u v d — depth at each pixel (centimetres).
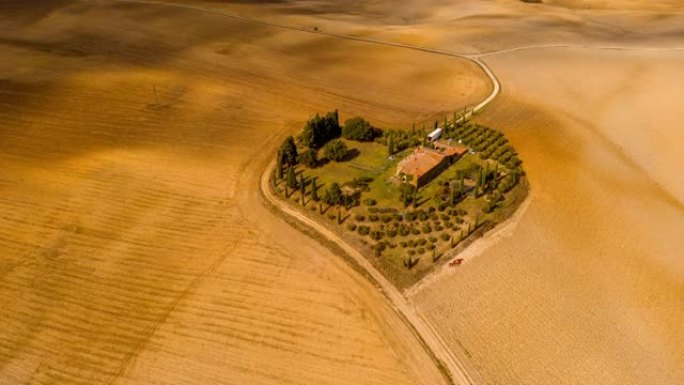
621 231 5825
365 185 6412
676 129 8081
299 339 4491
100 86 9025
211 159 7081
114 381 4206
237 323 4647
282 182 6531
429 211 5925
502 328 4597
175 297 4919
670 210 6247
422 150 6844
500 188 6334
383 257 5319
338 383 4144
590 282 5116
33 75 9331
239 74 9731
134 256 5403
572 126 8119
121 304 4859
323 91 9162
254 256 5397
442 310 4753
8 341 4541
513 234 5666
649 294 5019
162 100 8625
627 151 7488
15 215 5966
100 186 6450
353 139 7406
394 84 9556
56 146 7306
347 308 4775
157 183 6538
